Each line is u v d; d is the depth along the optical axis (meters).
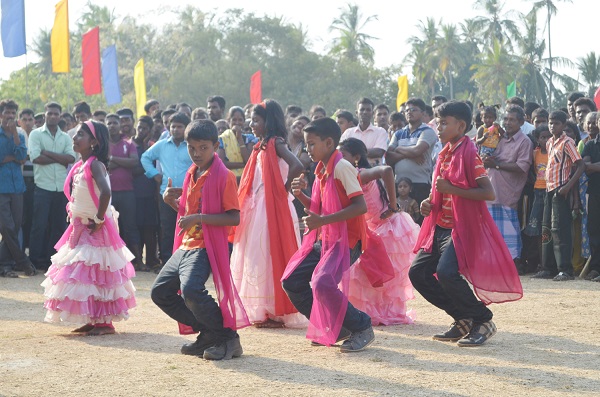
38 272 15.02
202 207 7.70
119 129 15.48
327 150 8.05
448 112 8.21
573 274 13.98
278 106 9.72
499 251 8.19
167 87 78.62
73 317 8.94
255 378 6.92
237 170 13.73
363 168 9.75
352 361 7.58
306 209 7.80
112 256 9.16
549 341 8.51
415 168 14.61
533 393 6.39
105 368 7.35
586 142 14.51
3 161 14.36
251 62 79.00
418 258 8.56
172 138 14.79
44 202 14.98
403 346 8.32
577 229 14.48
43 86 74.81
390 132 17.42
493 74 85.62
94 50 26.33
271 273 9.48
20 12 21.09
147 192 15.69
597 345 8.29
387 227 9.77
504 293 8.20
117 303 9.16
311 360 7.65
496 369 7.20
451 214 8.38
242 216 9.69
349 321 8.02
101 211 8.98
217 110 16.38
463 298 8.17
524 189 14.96
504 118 14.59
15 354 8.02
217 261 7.65
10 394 6.47
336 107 78.81
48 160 14.87
